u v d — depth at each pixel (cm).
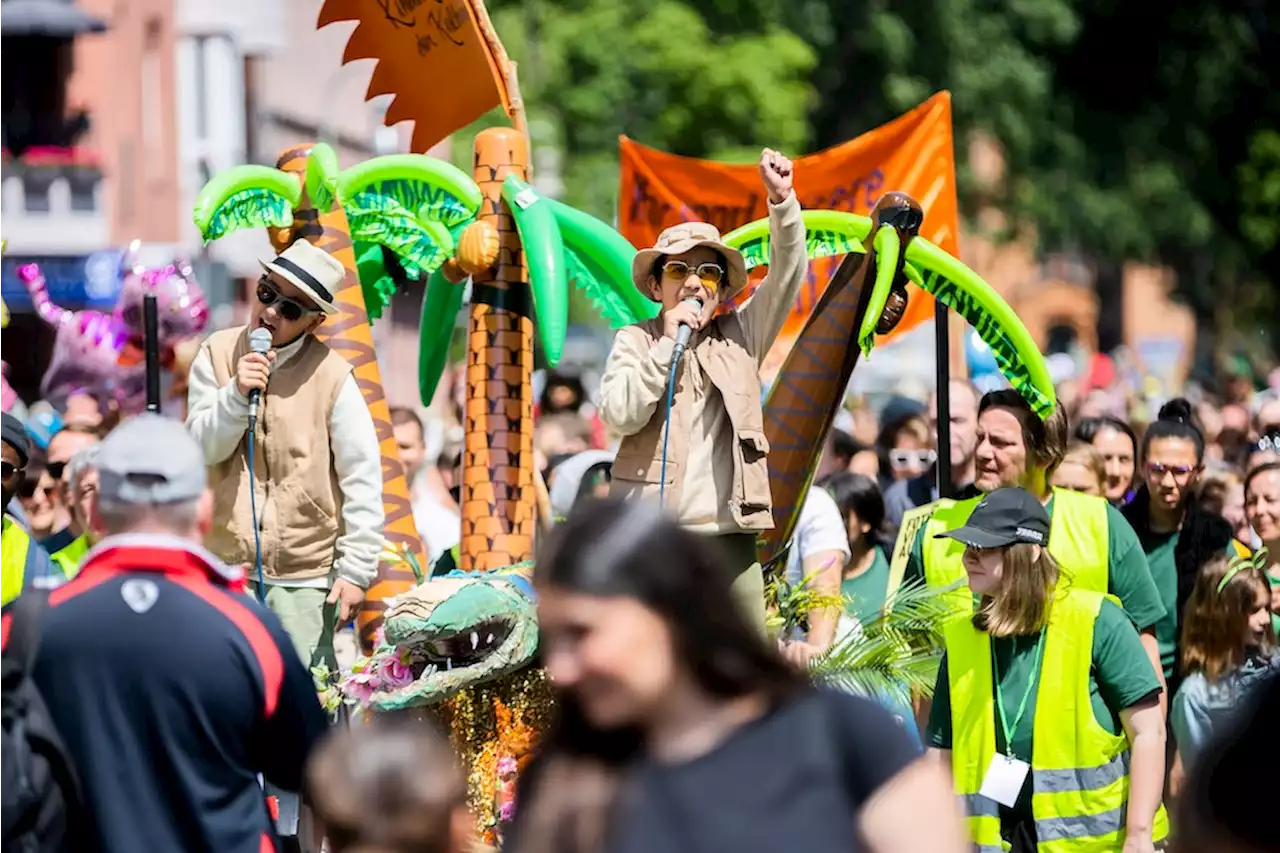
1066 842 956
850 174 1452
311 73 5166
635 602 517
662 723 523
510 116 1195
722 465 955
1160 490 1312
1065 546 1095
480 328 1142
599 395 946
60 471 1347
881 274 1042
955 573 1096
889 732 519
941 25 4759
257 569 995
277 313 1005
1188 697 1092
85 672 701
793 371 1066
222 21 4441
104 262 3638
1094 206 5181
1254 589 1083
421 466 1541
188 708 701
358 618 1088
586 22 4312
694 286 946
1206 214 5312
